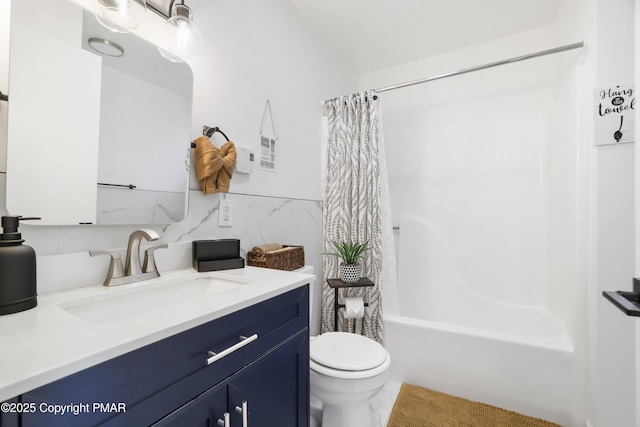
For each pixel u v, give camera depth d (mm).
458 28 2143
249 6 1525
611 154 1311
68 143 864
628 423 1226
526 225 2188
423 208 2545
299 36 1938
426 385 1704
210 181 1228
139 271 980
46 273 814
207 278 1124
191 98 1201
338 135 2053
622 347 1251
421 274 2500
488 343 1562
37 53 809
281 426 949
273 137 1690
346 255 1819
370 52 2455
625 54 1307
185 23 1062
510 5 1903
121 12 929
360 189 1979
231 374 760
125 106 998
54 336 544
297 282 1022
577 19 1626
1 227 739
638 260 826
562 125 1834
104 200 941
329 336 1461
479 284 2322
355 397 1171
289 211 1823
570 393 1408
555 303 1925
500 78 2285
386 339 1829
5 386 389
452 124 2459
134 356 547
